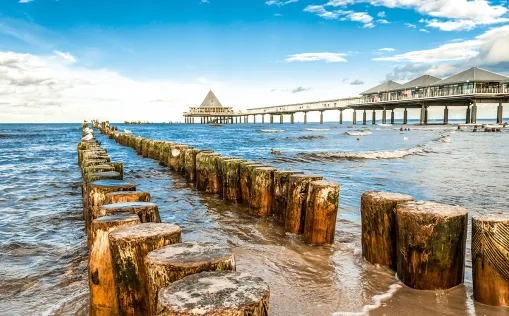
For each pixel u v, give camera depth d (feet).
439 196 28.09
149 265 8.36
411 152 61.57
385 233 14.64
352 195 29.27
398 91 242.78
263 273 14.66
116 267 9.85
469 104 219.41
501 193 29.07
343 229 20.63
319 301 12.28
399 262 13.51
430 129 165.78
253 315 6.57
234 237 19.61
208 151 38.96
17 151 80.74
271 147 84.12
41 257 17.56
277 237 19.44
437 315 11.17
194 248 9.23
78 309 12.39
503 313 11.23
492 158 54.49
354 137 118.62
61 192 34.35
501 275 11.40
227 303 6.57
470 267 15.06
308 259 16.12
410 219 12.67
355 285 13.41
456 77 200.95
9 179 42.11
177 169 44.65
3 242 19.74
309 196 18.07
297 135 139.95
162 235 9.87
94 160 29.76
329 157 56.49
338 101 303.27
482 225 11.64
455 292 12.49
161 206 27.37
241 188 28.17
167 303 6.59
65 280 14.89
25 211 26.84
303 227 19.63
